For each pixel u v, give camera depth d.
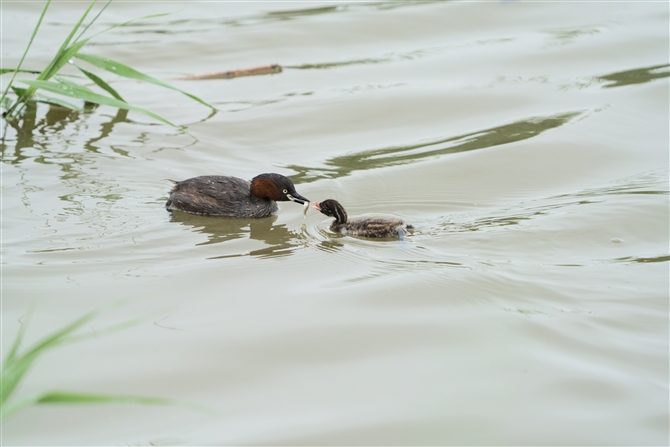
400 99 19.94
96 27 24.27
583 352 9.96
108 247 12.96
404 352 9.96
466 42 23.86
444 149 17.28
